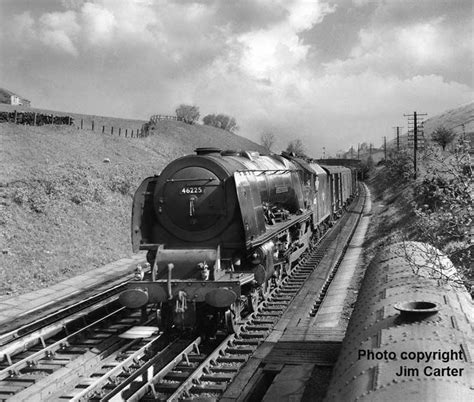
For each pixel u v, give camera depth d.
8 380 8.40
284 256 13.32
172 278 9.82
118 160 32.69
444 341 4.09
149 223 10.83
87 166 26.97
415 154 37.19
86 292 14.23
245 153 12.67
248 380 7.52
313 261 17.70
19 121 35.16
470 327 4.58
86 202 22.42
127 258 19.56
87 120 54.78
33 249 17.22
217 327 10.06
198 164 10.40
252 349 9.05
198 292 9.21
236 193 9.98
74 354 9.55
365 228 27.92
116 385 7.97
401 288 5.84
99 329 10.88
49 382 8.28
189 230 10.43
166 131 58.53
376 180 73.44
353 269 16.45
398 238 17.80
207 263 9.73
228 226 10.26
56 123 38.50
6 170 23.55
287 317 10.85
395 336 4.35
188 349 8.91
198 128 70.88
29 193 20.50
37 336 9.72
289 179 14.90
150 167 33.03
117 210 23.70
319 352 8.19
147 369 7.58
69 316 11.10
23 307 12.80
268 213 12.48
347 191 39.38
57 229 19.28
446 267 6.33
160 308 9.67
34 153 28.47
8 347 9.13
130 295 9.33
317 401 6.62
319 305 12.28
